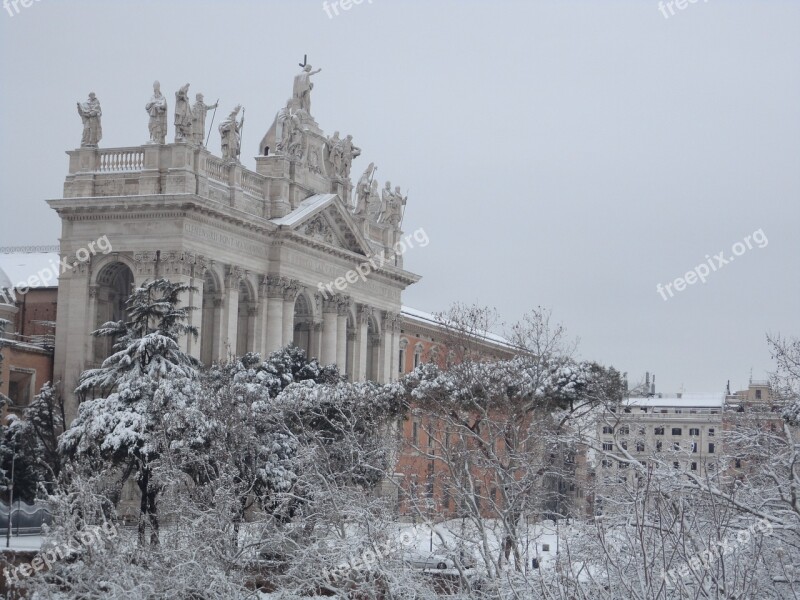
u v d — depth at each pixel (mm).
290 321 122438
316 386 83438
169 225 109062
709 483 32062
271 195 123375
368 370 142125
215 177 116188
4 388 106812
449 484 46719
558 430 62594
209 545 44000
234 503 47906
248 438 64562
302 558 41312
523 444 53125
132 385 76500
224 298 114750
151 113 111750
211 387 73188
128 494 93750
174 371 76500
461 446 56125
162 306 80938
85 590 43250
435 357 111750
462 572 37344
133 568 42750
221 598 42031
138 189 110562
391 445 64000
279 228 120062
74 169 112750
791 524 33375
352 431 56750
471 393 76438
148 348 78375
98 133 113125
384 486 66938
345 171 134750
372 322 141625
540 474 48469
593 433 75375
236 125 118625
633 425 65750
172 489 53188
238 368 86688
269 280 120812
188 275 109188
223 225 113875
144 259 109125
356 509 41406
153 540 50906
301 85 131250
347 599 39375
